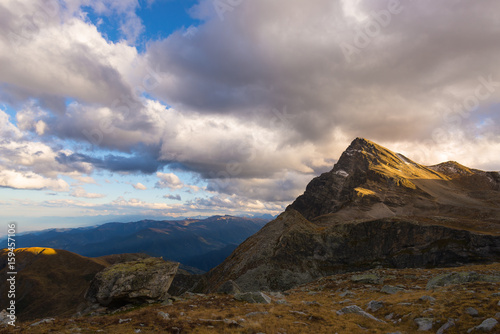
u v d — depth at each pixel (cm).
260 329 2319
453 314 2370
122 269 4328
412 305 2819
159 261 4744
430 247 12475
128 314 2978
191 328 2353
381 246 13375
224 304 3488
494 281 3375
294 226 14712
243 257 13062
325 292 4884
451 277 3806
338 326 2412
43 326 2403
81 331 2269
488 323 2036
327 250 13162
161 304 3862
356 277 5547
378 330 2300
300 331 2295
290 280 10838
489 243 11431
